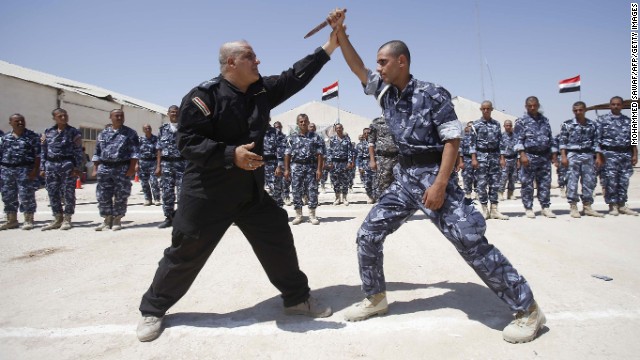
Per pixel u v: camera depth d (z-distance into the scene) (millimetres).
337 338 2643
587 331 2646
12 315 3107
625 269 4008
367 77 3023
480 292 3422
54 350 2555
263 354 2457
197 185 2645
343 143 10164
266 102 2846
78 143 7129
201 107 2521
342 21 3020
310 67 3027
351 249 5152
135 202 11586
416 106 2643
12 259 4883
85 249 5387
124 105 22891
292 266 2973
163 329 2824
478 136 7273
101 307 3252
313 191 7219
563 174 10789
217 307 3230
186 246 2666
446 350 2449
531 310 2545
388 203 2887
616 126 7211
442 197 2543
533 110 7145
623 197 7371
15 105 16000
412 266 4285
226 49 2641
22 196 7059
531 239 5422
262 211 2904
